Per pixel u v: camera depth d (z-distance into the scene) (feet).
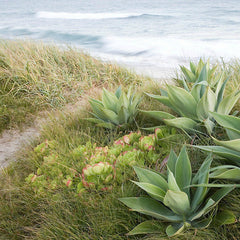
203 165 7.59
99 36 66.64
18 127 15.90
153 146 10.15
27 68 20.53
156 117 11.62
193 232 6.75
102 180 8.80
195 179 7.64
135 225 7.68
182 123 10.61
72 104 18.75
